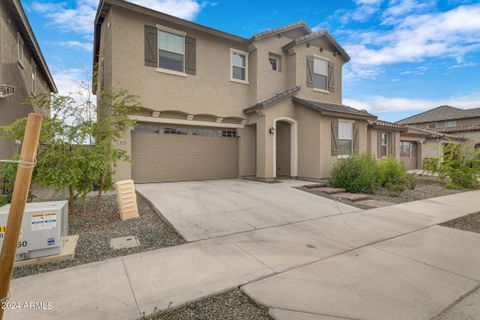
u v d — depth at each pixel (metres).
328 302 2.84
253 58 12.54
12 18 9.16
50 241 3.70
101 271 3.46
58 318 2.48
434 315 2.66
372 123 15.33
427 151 21.41
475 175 12.23
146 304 2.75
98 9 9.99
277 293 3.01
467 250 4.46
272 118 11.74
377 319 2.57
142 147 10.43
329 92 13.94
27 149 1.76
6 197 5.98
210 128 12.09
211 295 2.98
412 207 7.71
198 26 10.84
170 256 3.99
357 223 6.02
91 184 5.86
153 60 10.16
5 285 1.70
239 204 7.34
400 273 3.57
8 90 7.67
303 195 8.78
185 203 7.16
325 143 11.65
